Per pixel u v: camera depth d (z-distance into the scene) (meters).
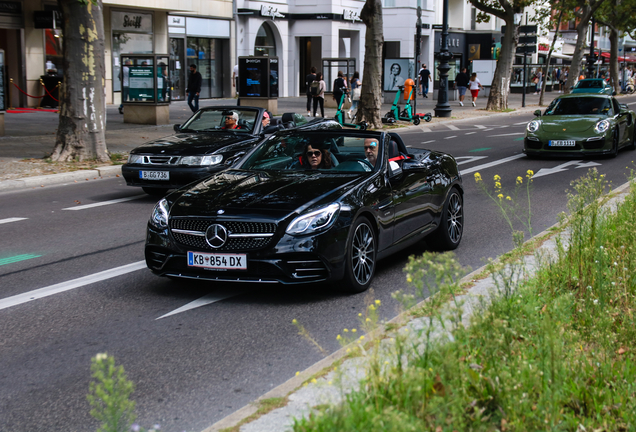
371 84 25.42
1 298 6.18
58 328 5.37
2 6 27.61
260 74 28.33
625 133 17.27
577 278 5.44
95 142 15.54
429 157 7.93
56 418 3.85
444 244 7.85
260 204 5.95
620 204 8.34
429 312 3.89
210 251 5.85
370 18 25.03
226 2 38.84
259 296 6.16
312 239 5.73
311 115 29.39
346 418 3.02
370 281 6.38
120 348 4.91
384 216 6.55
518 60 60.12
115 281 6.72
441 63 31.00
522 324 4.29
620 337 4.43
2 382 4.35
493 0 36.81
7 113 26.50
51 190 12.80
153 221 6.22
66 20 15.12
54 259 7.62
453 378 3.38
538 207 10.52
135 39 33.50
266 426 3.38
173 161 10.98
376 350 3.52
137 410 3.91
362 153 6.96
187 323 5.45
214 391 4.16
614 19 61.25
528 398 3.42
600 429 3.30
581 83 42.66
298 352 4.80
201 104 34.41
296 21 43.56
